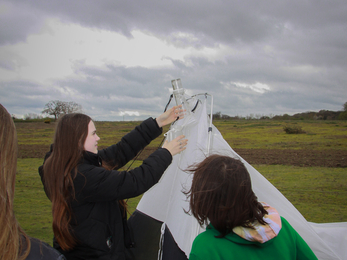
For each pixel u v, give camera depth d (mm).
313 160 9750
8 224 554
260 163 9617
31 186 6910
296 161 9734
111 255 1303
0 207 551
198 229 1720
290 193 6254
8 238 550
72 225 1252
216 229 893
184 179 1886
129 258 2002
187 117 1969
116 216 1370
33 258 594
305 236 2000
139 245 2137
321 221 4520
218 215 851
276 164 9422
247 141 14148
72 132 1231
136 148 1809
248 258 847
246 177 884
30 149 12914
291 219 2027
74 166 1208
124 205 1553
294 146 12391
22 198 5891
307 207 5273
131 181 1229
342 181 7184
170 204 2100
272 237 854
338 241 2277
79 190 1204
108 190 1189
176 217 1935
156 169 1312
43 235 3902
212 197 854
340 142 12609
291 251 919
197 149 1857
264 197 2072
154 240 2184
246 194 854
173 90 1888
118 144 1816
